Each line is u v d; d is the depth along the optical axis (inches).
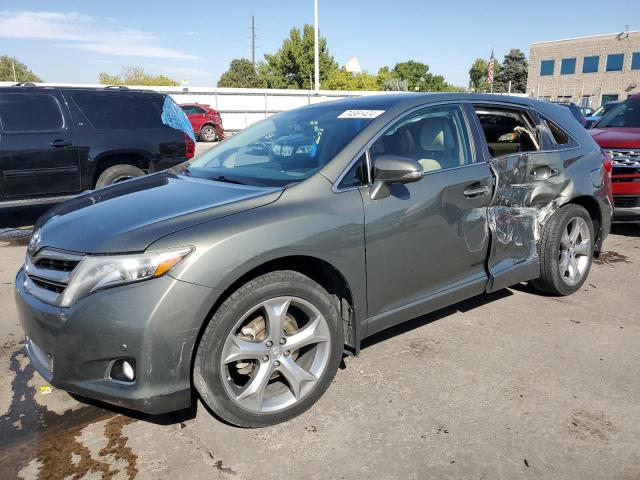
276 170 124.9
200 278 93.4
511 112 158.4
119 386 94.1
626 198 237.0
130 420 110.1
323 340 110.6
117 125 297.9
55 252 100.0
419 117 134.5
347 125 129.3
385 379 124.2
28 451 100.7
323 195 112.1
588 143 177.9
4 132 264.8
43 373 100.2
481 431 104.8
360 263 114.7
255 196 108.5
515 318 158.9
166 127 314.5
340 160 117.7
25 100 273.6
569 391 119.0
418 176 112.3
